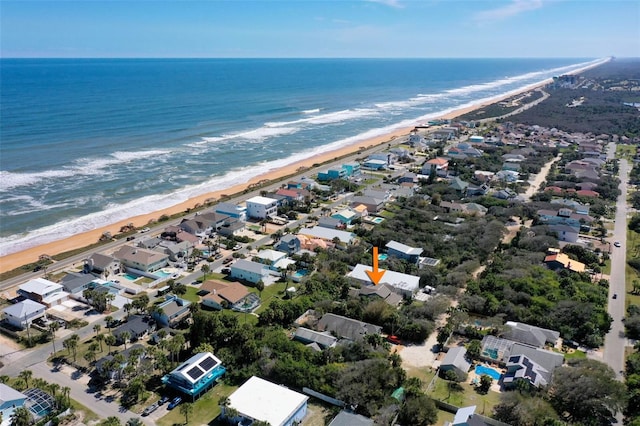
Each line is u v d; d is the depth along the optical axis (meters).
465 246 118.31
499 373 72.81
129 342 79.56
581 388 64.06
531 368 69.62
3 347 77.94
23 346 78.19
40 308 85.56
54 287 92.44
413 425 62.00
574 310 84.88
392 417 61.91
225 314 82.31
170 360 73.69
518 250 114.12
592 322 82.94
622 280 103.56
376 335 77.25
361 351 74.25
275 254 109.19
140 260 105.38
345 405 65.00
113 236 122.50
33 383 67.31
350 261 109.44
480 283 97.19
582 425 60.81
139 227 129.50
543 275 99.94
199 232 123.75
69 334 81.56
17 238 122.50
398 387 67.81
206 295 93.69
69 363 73.88
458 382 70.31
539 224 131.75
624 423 62.41
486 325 84.75
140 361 71.56
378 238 120.88
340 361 73.25
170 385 67.38
